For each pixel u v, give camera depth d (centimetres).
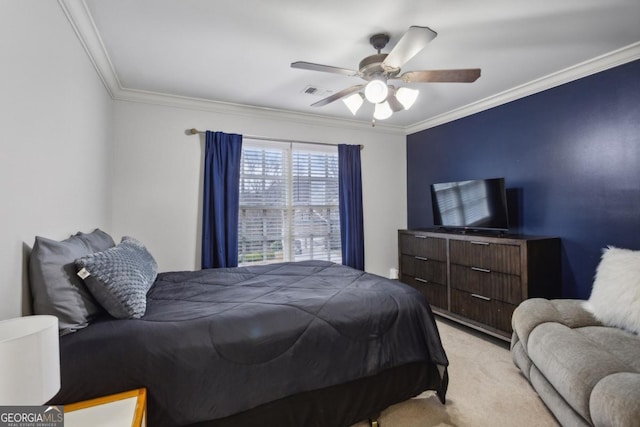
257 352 151
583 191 275
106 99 282
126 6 185
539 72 283
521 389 221
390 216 470
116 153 313
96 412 108
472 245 317
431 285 369
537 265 273
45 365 83
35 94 137
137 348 130
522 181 324
